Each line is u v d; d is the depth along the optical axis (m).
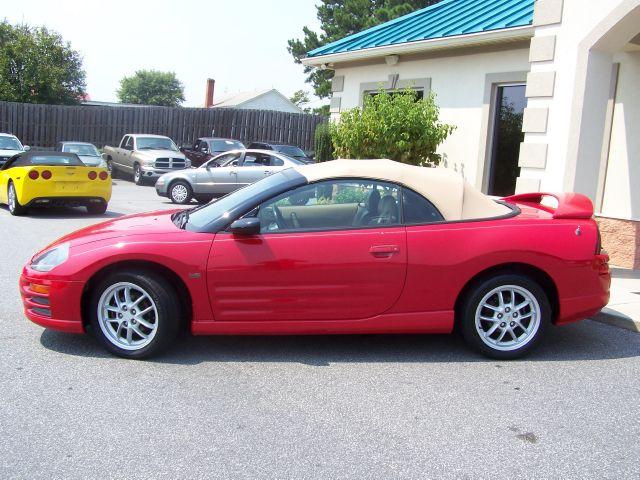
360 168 4.93
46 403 3.90
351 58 13.13
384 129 10.40
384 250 4.66
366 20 34.72
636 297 6.51
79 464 3.19
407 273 4.68
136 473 3.12
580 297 4.87
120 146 23.23
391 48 12.00
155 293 4.59
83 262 4.62
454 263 4.69
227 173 15.86
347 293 4.69
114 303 4.73
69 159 12.87
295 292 4.66
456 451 3.42
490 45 10.62
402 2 33.81
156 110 26.34
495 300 4.88
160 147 22.31
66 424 3.62
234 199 5.07
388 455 3.36
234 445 3.43
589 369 4.71
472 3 12.84
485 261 4.71
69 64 39.88
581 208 5.00
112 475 3.10
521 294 4.82
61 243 4.95
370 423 3.73
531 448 3.47
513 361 4.86
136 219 5.45
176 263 4.57
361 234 4.69
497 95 10.74
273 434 3.56
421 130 10.55
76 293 4.65
